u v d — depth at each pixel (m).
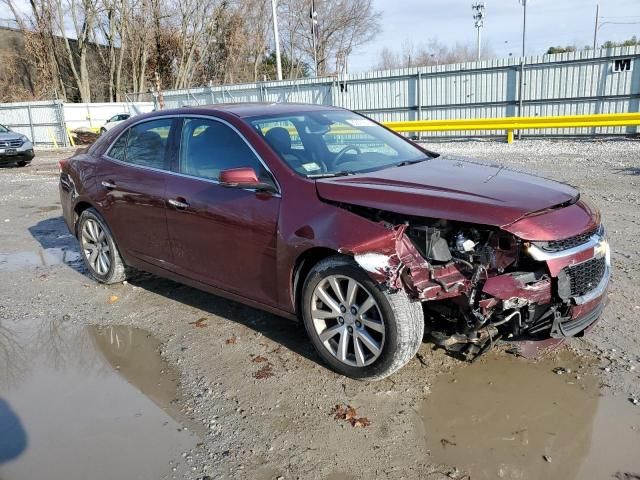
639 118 15.31
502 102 19.55
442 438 2.94
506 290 3.03
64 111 29.03
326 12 55.75
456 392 3.33
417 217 3.30
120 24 44.56
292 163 3.81
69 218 5.74
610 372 3.43
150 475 2.76
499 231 3.15
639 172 10.19
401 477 2.67
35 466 2.87
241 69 52.78
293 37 56.97
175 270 4.58
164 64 48.53
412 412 3.17
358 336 3.41
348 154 4.16
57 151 24.98
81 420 3.26
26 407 3.43
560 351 3.70
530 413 3.10
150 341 4.25
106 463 2.87
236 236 3.92
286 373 3.66
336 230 3.31
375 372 3.36
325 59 57.50
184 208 4.26
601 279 3.38
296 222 3.53
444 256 3.26
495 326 3.31
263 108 4.52
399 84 21.39
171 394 3.50
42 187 12.49
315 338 3.64
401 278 3.12
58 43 44.09
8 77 44.75
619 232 6.25
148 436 3.08
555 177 10.12
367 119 4.97
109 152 5.25
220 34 50.31
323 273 3.46
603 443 2.82
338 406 3.26
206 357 3.94
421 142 19.28
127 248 5.03
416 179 3.58
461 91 20.17
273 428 3.09
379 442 2.93
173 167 4.50
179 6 46.38
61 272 6.02
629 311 4.22
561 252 3.11
